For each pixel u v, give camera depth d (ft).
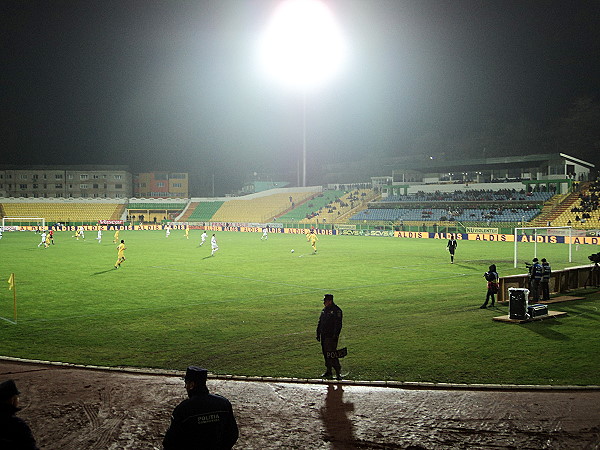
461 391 33.68
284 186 381.81
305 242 192.13
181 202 363.15
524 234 192.24
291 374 37.50
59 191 378.53
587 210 203.62
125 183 384.88
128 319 57.82
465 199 248.73
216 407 18.19
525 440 26.40
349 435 27.09
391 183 306.35
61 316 59.52
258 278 92.53
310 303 67.62
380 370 38.14
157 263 118.42
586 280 80.12
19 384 35.22
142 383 35.53
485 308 63.31
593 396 32.63
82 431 27.61
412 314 59.82
